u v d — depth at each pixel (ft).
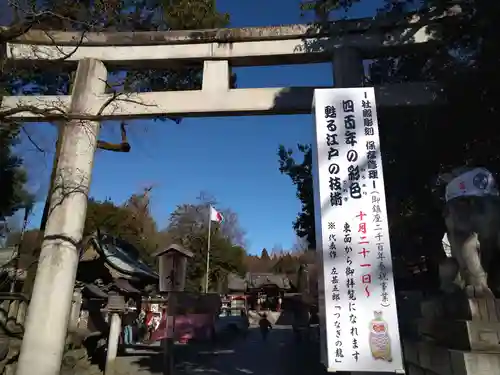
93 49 31.53
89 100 30.09
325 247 18.81
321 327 19.20
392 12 28.53
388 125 29.32
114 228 97.55
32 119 30.07
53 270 26.35
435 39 27.58
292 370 39.60
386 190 30.96
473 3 22.77
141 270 46.60
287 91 28.94
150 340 72.43
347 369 16.97
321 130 20.89
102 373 35.68
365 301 17.80
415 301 22.40
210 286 136.77
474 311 15.51
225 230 159.53
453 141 25.91
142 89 37.27
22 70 31.91
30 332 25.17
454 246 17.72
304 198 43.91
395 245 30.48
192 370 40.04
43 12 23.68
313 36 29.81
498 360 14.02
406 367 21.74
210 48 30.68
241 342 68.90
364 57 30.01
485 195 17.69
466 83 22.36
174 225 144.87
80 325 38.45
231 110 28.99
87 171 28.89
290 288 138.31
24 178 38.78
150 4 33.76
